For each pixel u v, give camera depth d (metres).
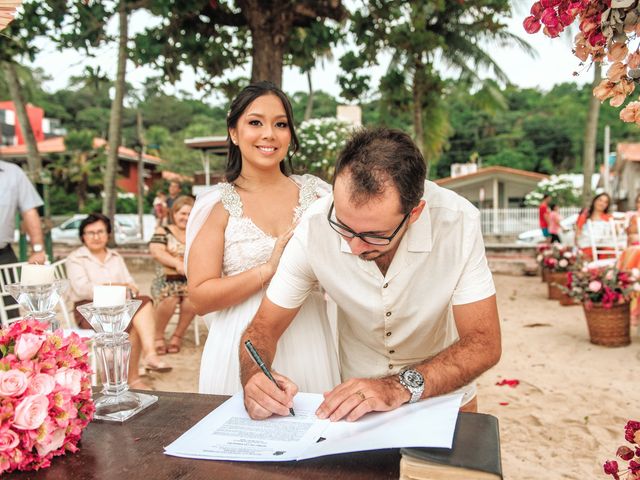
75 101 48.94
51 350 1.41
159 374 4.63
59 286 1.95
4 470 1.26
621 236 8.45
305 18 7.64
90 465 1.32
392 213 1.45
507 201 29.09
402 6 8.16
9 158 27.31
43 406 1.29
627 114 1.38
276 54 7.23
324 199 1.81
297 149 2.38
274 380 1.63
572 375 4.60
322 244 1.75
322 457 1.33
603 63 1.39
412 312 1.77
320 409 1.54
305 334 2.14
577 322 6.61
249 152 2.16
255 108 2.14
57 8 6.62
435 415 1.41
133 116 50.28
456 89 25.38
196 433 1.47
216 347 2.15
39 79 33.31
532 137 45.91
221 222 2.16
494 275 11.25
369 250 1.54
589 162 16.81
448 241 1.69
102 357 1.65
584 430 3.50
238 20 7.66
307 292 1.91
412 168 1.45
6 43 6.65
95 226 4.43
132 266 13.00
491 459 1.21
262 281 2.06
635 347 5.39
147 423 1.56
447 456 1.22
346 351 2.11
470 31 15.79
